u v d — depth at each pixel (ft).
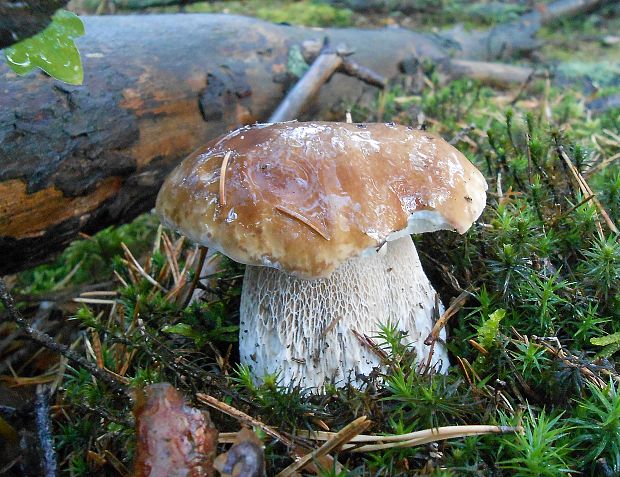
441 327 0.64
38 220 0.72
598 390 0.54
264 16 2.07
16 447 0.62
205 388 0.59
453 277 0.71
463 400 0.56
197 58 0.95
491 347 0.62
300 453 0.54
